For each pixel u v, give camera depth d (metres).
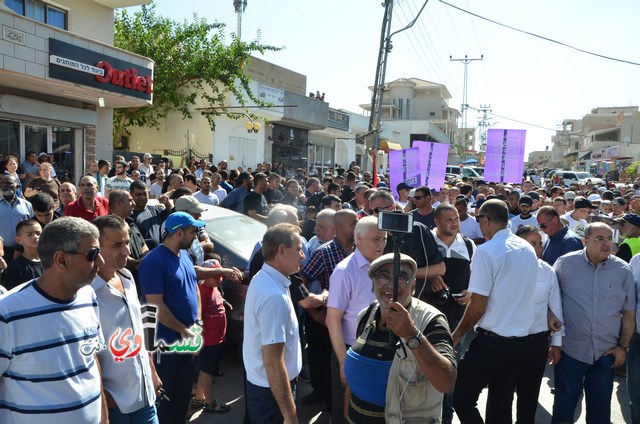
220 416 4.60
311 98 25.11
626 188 17.11
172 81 19.39
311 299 4.12
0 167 11.19
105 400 2.76
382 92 18.30
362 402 2.69
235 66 19.44
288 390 3.02
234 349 6.05
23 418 2.29
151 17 19.78
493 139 9.70
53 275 2.38
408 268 2.63
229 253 5.92
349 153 32.56
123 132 21.77
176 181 8.58
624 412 5.04
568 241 5.86
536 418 4.85
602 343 4.08
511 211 9.41
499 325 3.76
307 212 7.35
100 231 2.96
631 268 4.28
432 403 2.50
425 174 9.81
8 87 11.88
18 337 2.29
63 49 11.19
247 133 22.23
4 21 9.87
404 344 2.49
